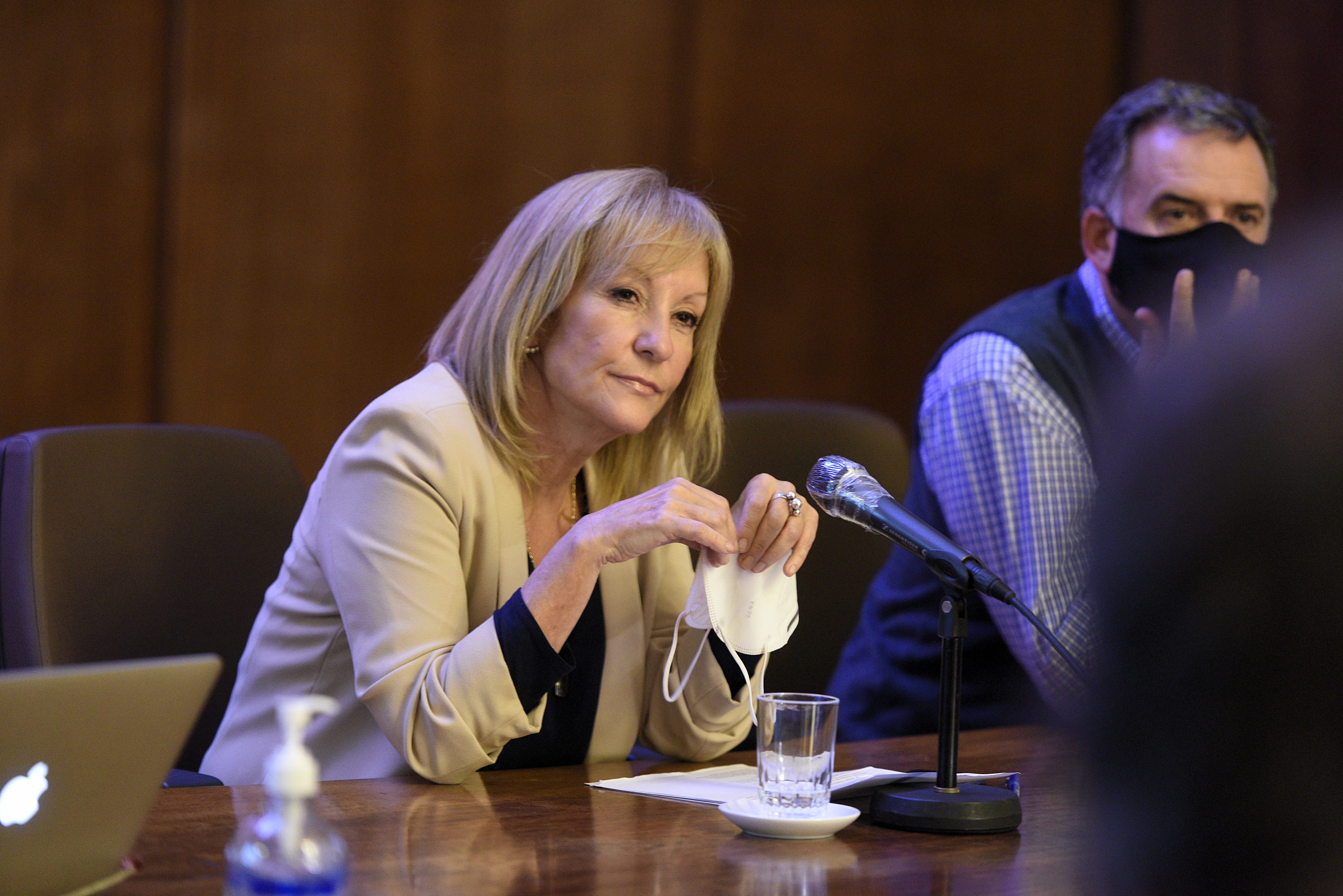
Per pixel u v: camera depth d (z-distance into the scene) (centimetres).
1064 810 492
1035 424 779
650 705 629
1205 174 817
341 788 503
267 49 1223
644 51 1398
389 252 1282
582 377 589
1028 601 763
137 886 354
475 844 417
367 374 1277
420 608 545
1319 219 141
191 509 695
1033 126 1570
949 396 809
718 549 517
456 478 570
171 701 338
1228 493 135
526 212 613
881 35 1512
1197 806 144
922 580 838
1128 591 144
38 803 318
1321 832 137
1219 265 789
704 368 645
